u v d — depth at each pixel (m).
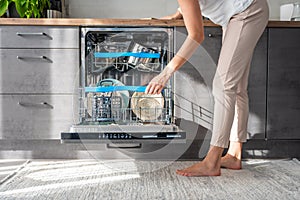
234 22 2.54
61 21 2.97
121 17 3.64
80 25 2.99
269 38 3.05
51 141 3.07
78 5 3.61
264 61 3.05
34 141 3.06
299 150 3.14
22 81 2.99
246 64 2.57
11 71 2.99
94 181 2.42
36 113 3.01
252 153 3.12
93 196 2.12
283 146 3.13
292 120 3.08
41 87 3.00
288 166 2.85
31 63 2.99
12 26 2.98
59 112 3.00
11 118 3.01
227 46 2.55
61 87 3.01
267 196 2.14
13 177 2.50
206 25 3.00
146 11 3.65
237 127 2.74
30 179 2.46
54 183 2.37
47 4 3.38
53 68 3.00
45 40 2.99
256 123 3.07
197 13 2.33
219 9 2.55
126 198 2.09
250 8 2.51
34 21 2.97
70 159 3.06
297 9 3.47
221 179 2.47
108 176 2.54
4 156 3.07
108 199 2.08
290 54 3.07
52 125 3.01
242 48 2.53
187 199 2.09
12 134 3.01
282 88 3.07
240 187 2.30
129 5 3.64
